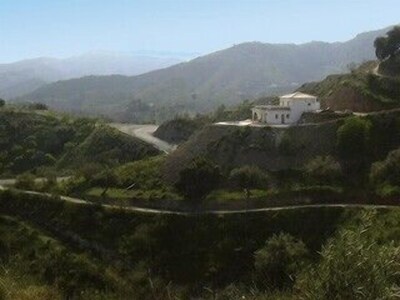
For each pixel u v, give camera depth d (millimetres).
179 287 70750
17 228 84625
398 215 69500
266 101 150875
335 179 86688
